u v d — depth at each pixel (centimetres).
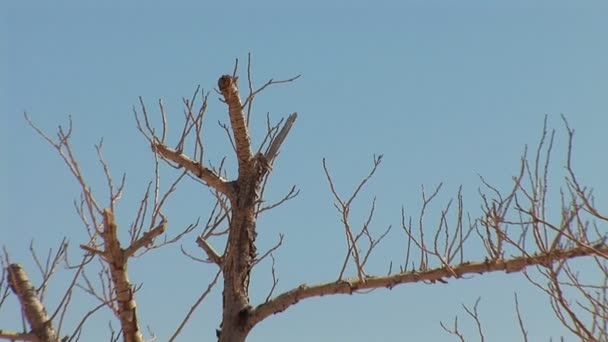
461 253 1422
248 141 1523
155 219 1253
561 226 1260
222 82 1497
